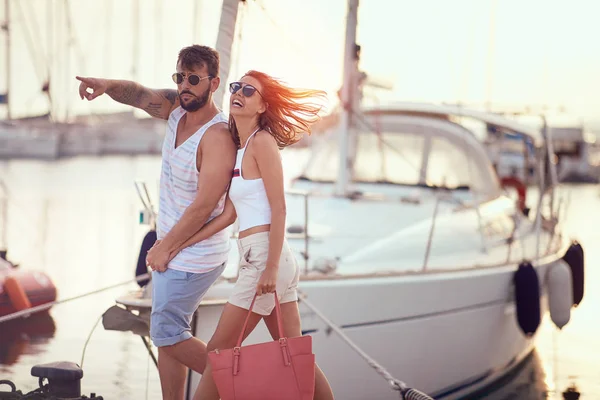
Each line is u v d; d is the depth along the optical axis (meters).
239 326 3.61
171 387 3.89
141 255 5.56
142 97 3.97
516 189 10.22
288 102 3.64
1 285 9.16
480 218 7.25
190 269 3.73
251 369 3.36
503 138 10.70
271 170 3.51
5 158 35.16
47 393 4.24
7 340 8.33
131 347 7.93
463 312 6.35
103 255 13.98
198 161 3.72
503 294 6.85
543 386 7.76
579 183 34.50
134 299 4.68
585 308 11.37
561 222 10.02
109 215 20.14
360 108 7.78
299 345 3.39
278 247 3.48
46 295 9.66
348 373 5.49
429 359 6.12
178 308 3.75
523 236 7.69
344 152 7.61
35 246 14.77
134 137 39.00
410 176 8.44
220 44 5.03
